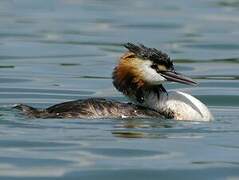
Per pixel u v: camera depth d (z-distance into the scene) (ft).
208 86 68.69
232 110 59.41
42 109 54.03
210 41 91.45
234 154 45.44
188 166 43.37
